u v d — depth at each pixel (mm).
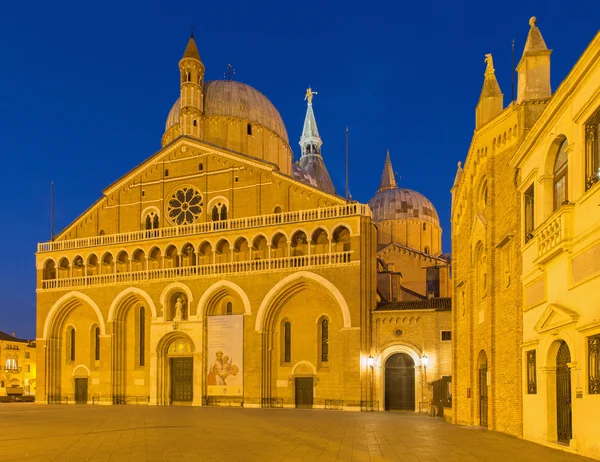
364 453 20688
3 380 102938
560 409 21562
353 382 51156
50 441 25234
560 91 20922
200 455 20453
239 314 56531
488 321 29188
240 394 55531
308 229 55094
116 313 62531
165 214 63719
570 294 20141
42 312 66500
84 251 65562
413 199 92688
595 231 18406
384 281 65125
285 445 23250
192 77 68750
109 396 61438
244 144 73188
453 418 36344
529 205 24766
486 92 31594
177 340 60031
